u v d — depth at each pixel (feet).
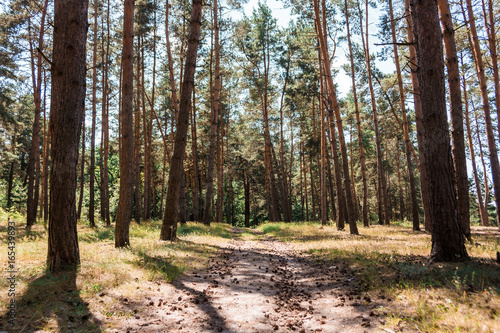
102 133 86.17
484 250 26.76
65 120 21.06
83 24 22.11
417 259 24.90
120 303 16.74
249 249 41.55
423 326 12.75
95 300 16.44
